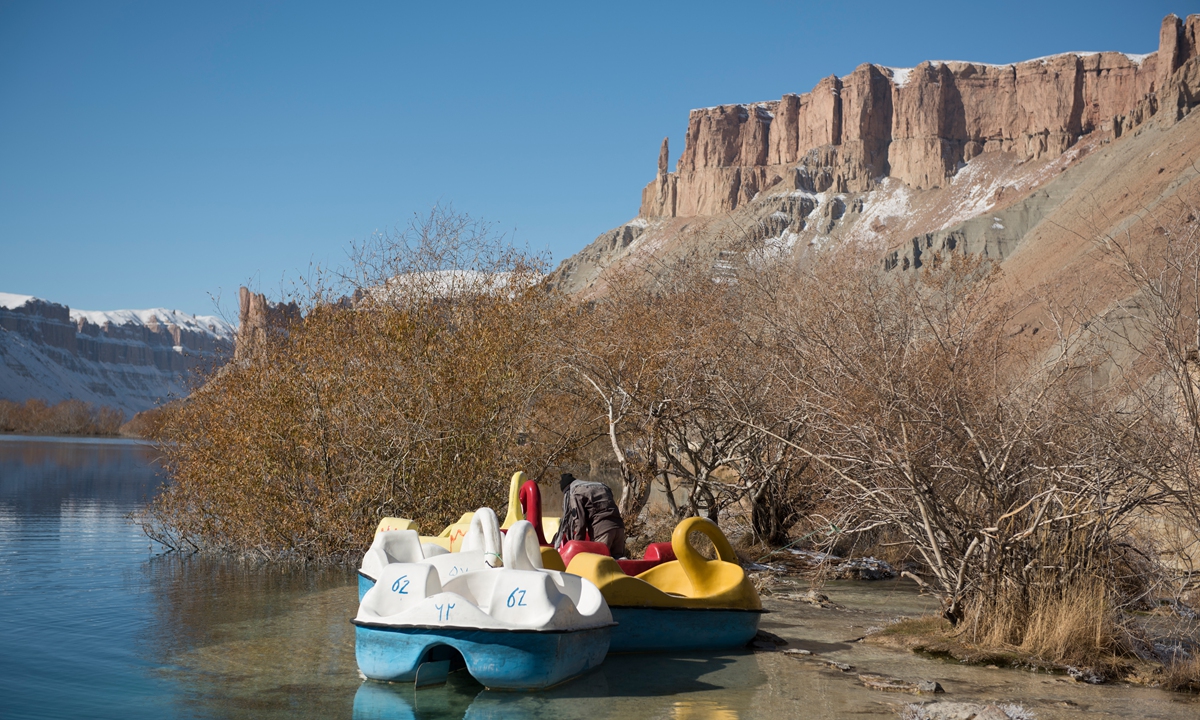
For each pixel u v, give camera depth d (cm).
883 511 851
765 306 1347
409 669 630
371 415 1342
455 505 1342
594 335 1552
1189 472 724
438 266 1645
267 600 972
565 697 622
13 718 543
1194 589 811
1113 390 795
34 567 1193
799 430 1287
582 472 2411
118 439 10638
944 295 1129
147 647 746
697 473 1530
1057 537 790
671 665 730
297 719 554
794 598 1065
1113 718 584
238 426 1355
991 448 802
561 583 698
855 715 582
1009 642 767
